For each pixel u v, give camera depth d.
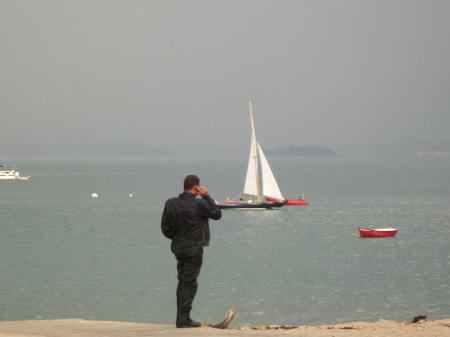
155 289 52.97
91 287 53.59
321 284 55.38
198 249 16.30
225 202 141.75
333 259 70.44
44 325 17.64
